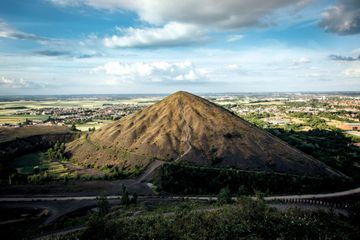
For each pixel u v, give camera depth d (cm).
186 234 5259
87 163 14812
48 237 6675
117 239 5316
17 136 18938
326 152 17438
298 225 5656
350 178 13338
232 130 15662
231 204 8250
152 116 17488
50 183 11806
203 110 17338
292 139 19912
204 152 13950
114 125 18312
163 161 13462
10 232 7488
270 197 10262
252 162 13325
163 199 9969
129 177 12488
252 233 5262
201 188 11188
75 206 9381
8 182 11750
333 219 6925
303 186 11569
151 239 5181
